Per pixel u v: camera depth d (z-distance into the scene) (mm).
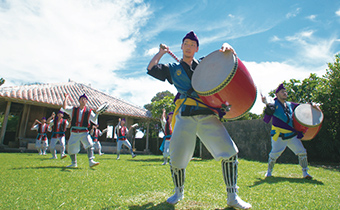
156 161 9086
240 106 2309
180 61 2760
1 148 13852
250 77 2326
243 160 9008
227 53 2373
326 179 4566
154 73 2645
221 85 2189
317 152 9703
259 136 9594
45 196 2695
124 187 3311
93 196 2760
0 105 17938
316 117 4777
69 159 8367
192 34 2732
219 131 2410
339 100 9219
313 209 2426
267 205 2529
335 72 9695
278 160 8758
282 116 4863
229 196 2377
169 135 7895
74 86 20609
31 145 14664
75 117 5703
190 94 2559
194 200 2656
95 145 13406
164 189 3242
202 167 6188
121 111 18984
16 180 3596
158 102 14969
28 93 15453
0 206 2287
